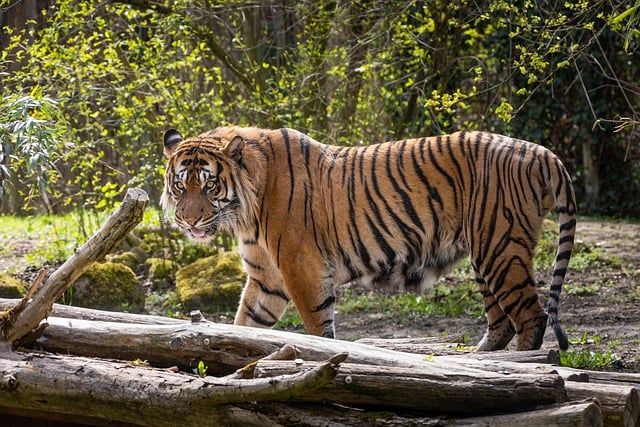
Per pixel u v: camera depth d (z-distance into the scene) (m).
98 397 7.02
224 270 15.88
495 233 10.48
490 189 10.45
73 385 7.09
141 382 6.94
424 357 7.52
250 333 7.57
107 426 7.33
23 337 7.64
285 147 10.83
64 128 11.14
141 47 17.17
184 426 6.77
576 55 12.66
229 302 15.24
